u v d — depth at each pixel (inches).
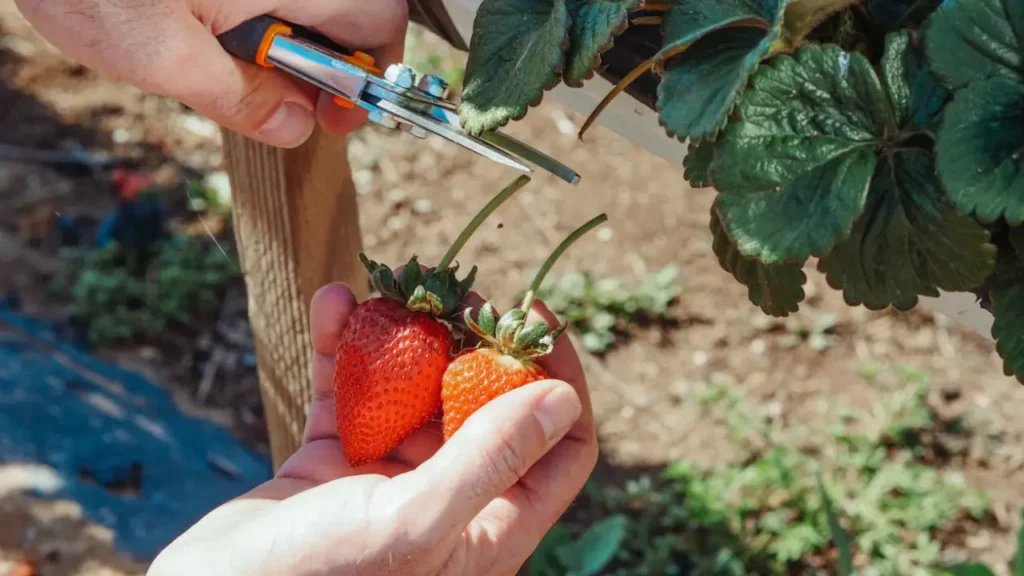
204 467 41.0
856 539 37.3
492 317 17.4
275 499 19.0
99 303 46.3
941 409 41.5
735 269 15.7
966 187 13.7
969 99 13.8
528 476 19.1
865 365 43.1
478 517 18.8
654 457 40.9
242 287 48.5
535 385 17.0
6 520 38.2
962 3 13.9
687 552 37.7
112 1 17.6
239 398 43.8
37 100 55.2
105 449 41.1
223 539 18.1
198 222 50.4
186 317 46.9
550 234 49.0
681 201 50.4
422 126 17.1
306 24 18.6
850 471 39.5
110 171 52.0
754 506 38.5
